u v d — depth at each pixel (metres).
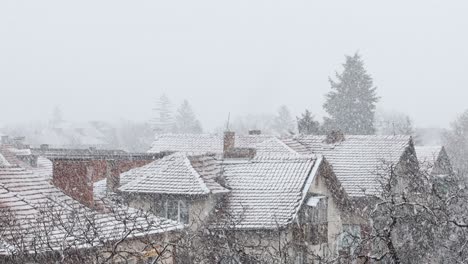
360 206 38.41
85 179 24.25
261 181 33.78
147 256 18.58
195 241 22.02
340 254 18.98
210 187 32.34
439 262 21.02
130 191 32.38
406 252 20.61
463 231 20.70
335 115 87.56
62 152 54.06
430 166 34.38
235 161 35.62
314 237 32.31
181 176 32.84
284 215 31.12
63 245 15.05
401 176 33.62
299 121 74.88
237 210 32.06
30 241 16.56
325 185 35.09
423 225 20.66
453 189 25.70
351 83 87.75
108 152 52.34
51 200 19.52
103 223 19.77
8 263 15.67
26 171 22.50
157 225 19.64
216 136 57.44
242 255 18.81
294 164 34.50
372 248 20.09
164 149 56.62
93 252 15.66
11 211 18.75
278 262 20.55
